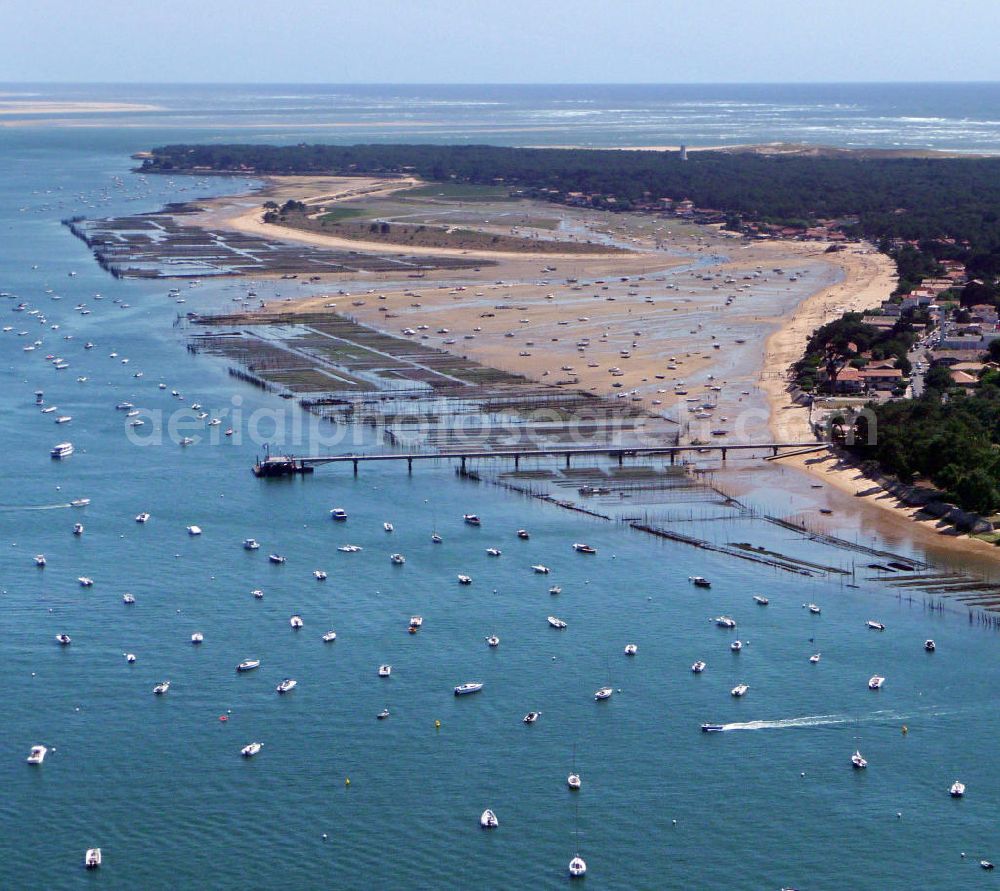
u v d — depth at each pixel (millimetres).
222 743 194250
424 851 169250
